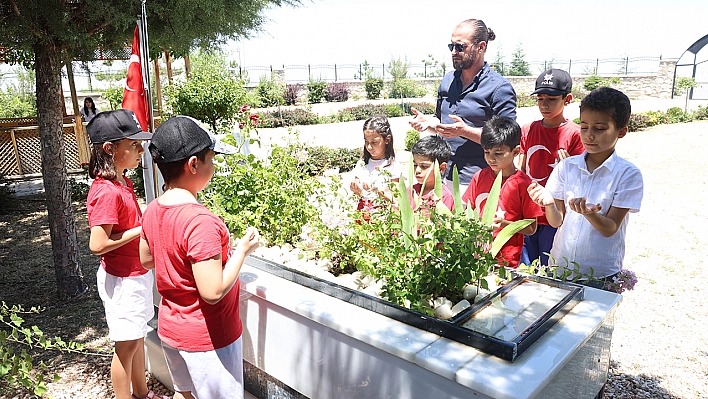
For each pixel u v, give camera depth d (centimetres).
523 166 328
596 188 246
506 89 360
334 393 208
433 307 197
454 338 176
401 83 3045
